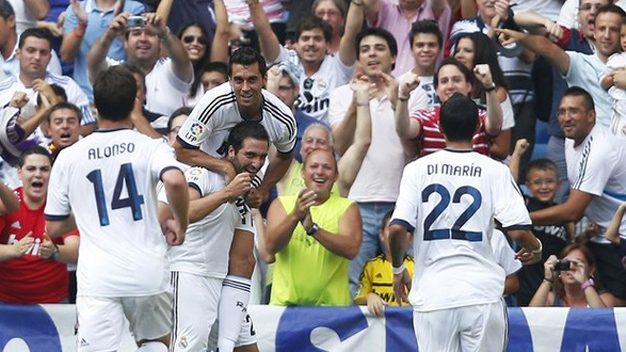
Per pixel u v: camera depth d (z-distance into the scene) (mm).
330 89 31953
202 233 23047
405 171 23266
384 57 30000
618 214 27875
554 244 28594
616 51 31344
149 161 21797
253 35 34688
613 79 30109
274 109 22844
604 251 28188
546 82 32031
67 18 34406
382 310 25875
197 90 32156
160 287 21812
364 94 29031
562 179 31047
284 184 29250
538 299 26797
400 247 23016
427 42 31094
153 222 21922
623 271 28000
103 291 21531
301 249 26219
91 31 33688
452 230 22812
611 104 31125
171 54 31859
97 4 34062
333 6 33469
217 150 23109
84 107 31703
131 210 21781
